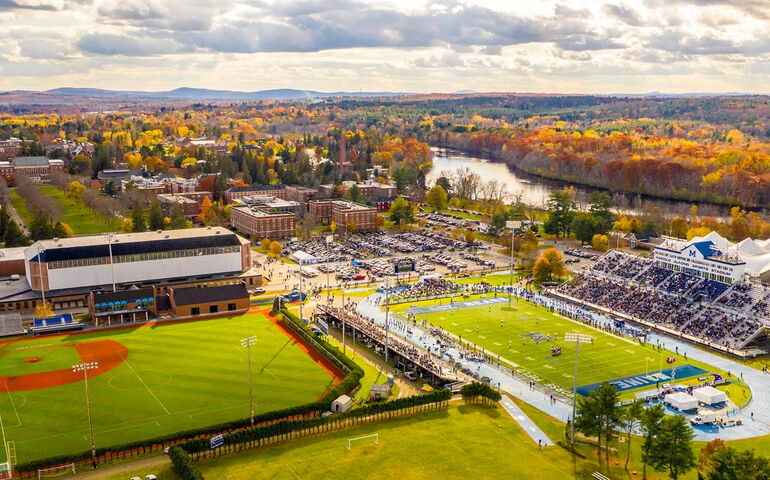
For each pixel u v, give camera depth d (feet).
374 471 430.61
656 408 431.84
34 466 416.46
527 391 565.53
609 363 630.33
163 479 413.59
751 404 543.39
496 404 538.88
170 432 473.67
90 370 590.96
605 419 458.50
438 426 497.87
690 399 529.04
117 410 509.76
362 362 631.15
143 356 628.69
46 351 641.40
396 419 508.94
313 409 504.43
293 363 614.75
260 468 431.43
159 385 558.56
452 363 624.18
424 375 602.44
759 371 614.34
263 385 561.43
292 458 445.37
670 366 623.36
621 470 437.17
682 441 413.39
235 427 473.67
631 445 478.18
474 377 591.78
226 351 644.27
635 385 576.61
